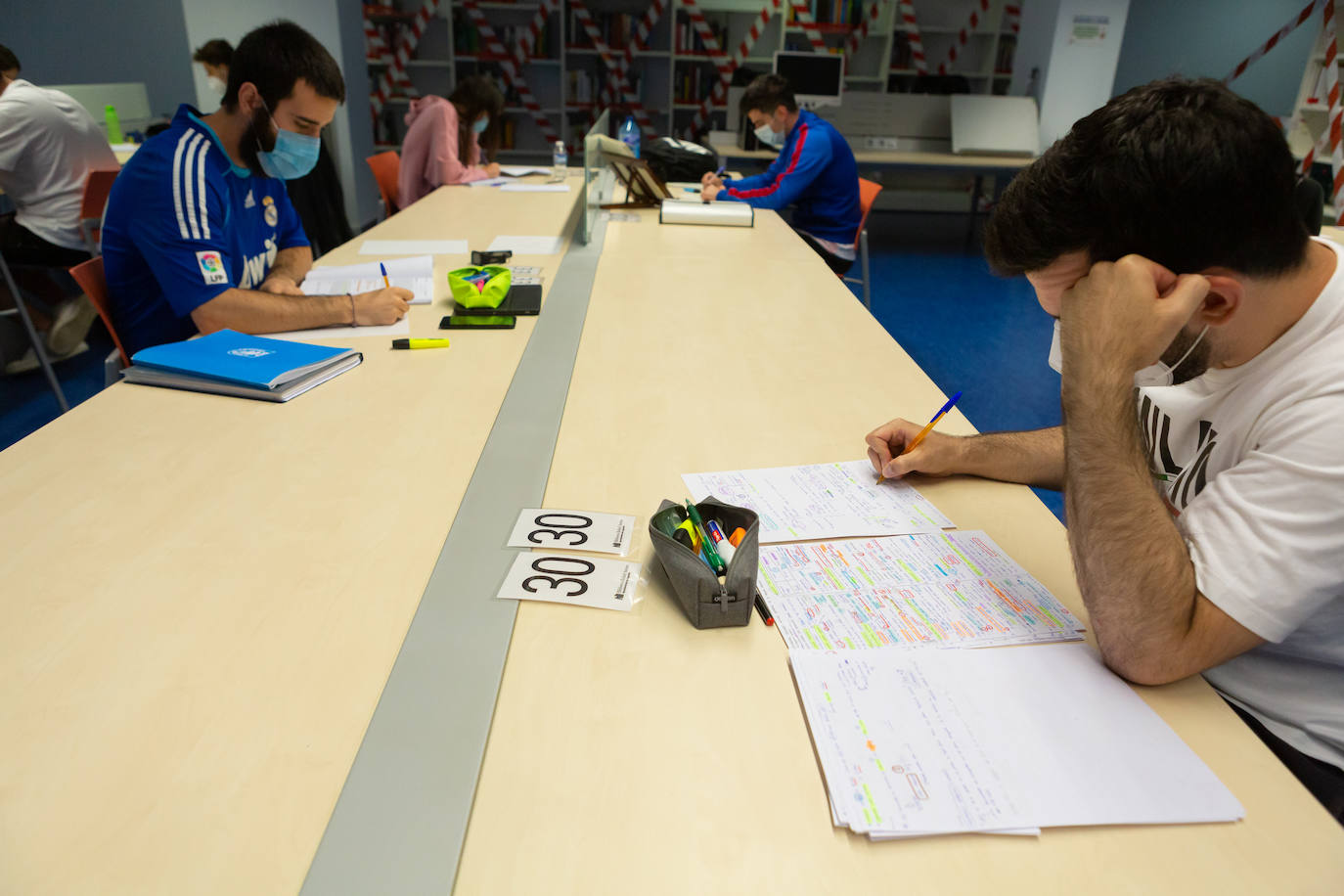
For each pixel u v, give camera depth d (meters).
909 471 1.05
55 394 2.85
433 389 1.31
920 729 0.64
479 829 0.55
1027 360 3.90
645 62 7.12
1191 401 0.88
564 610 0.77
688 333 1.64
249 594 0.78
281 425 1.16
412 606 0.77
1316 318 0.73
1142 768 0.60
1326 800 0.79
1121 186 0.69
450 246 2.40
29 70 6.11
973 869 0.53
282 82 1.68
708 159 4.30
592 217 2.71
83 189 3.19
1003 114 6.15
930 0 7.09
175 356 1.30
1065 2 6.26
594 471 1.04
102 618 0.74
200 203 1.64
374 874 0.51
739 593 0.75
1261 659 0.83
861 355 1.53
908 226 7.51
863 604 0.80
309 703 0.65
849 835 0.55
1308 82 5.41
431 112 3.70
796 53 6.14
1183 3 8.37
